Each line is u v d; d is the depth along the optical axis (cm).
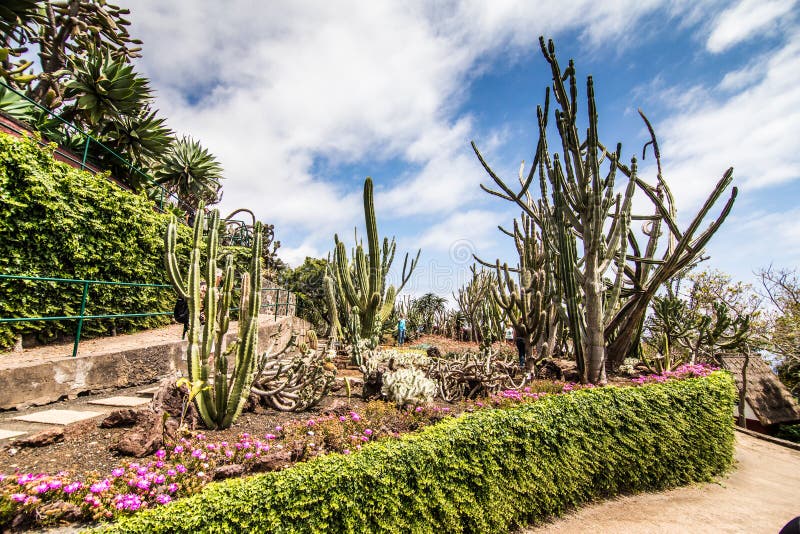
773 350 1515
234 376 424
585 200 785
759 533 475
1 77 758
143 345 611
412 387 561
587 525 452
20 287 541
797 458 890
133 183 1070
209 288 409
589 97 729
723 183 773
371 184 995
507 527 413
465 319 2016
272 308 1402
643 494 552
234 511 251
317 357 570
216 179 1533
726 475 682
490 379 721
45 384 437
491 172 973
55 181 601
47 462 305
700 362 1198
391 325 1725
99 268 692
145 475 275
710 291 1680
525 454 441
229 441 381
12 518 227
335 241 1083
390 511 318
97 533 217
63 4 1031
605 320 825
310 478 289
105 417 395
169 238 416
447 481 363
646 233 1098
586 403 536
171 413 391
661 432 592
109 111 984
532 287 993
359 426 438
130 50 1241
